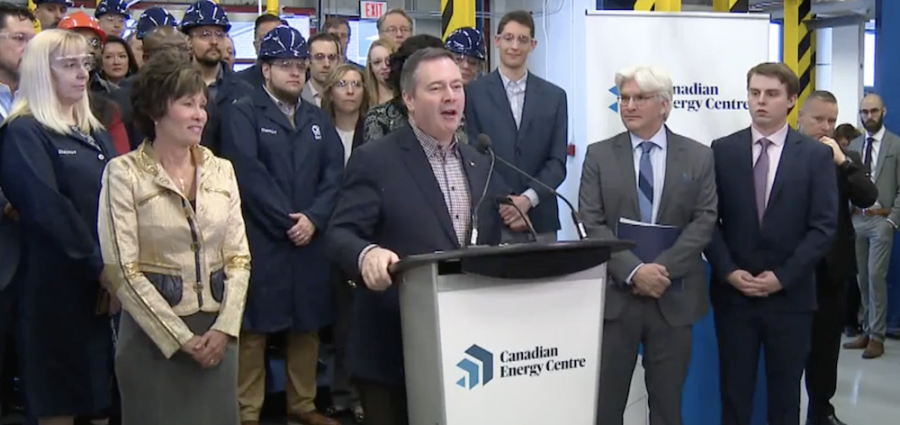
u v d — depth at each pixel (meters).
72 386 2.86
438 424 1.82
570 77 6.91
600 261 1.91
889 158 5.64
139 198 2.35
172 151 2.41
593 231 3.00
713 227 3.01
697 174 3.00
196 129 2.39
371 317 2.24
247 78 3.90
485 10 7.75
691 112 3.77
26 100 2.82
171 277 2.37
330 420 3.87
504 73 3.72
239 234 2.55
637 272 2.91
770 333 3.23
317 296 3.75
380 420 2.26
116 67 4.27
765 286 3.15
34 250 2.82
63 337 2.84
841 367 5.21
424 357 1.85
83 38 2.90
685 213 3.00
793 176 3.17
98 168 2.88
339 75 4.02
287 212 3.65
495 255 1.76
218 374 2.43
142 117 2.41
